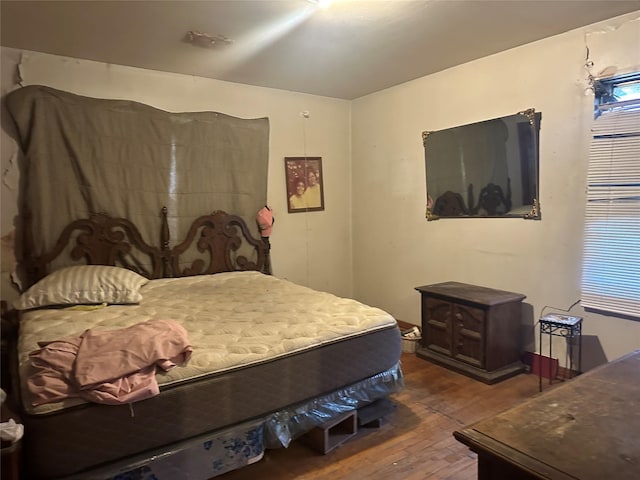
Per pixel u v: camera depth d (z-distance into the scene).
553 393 1.23
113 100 3.35
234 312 2.58
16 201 3.09
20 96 2.99
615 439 0.98
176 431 1.68
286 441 1.95
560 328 2.79
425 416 2.49
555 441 0.98
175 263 3.63
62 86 3.19
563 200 2.91
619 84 2.62
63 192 3.18
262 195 4.09
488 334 2.92
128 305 2.74
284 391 1.97
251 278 3.61
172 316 2.50
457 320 3.13
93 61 3.29
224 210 3.89
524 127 3.08
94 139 3.26
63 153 3.17
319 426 2.12
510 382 2.94
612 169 2.62
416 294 4.07
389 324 2.40
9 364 2.46
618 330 2.67
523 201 3.13
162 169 3.55
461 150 3.53
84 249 3.24
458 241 3.64
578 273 2.85
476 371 3.00
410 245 4.09
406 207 4.11
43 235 3.10
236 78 3.81
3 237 3.06
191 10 2.45
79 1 2.33
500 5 2.42
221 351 1.94
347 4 2.38
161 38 2.86
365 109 4.48
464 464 2.03
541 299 3.07
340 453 2.14
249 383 1.86
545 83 2.96
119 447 1.57
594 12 2.53
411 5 2.40
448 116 3.63
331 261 4.67
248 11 2.46
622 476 0.85
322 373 2.10
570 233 2.88
